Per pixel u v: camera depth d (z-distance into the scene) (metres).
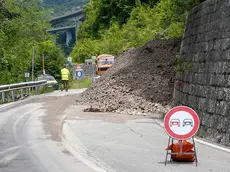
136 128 13.70
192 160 9.13
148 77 21.70
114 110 18.02
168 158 9.57
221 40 12.97
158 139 11.92
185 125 8.73
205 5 15.24
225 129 11.49
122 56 29.47
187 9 28.27
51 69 54.75
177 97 17.19
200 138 12.39
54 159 10.02
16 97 28.20
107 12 88.31
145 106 18.34
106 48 66.88
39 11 43.44
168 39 26.70
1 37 37.00
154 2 63.69
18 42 40.00
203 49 14.55
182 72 17.00
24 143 11.98
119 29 74.44
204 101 13.35
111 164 9.16
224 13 13.16
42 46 54.75
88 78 53.81
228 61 12.15
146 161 9.30
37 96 29.00
